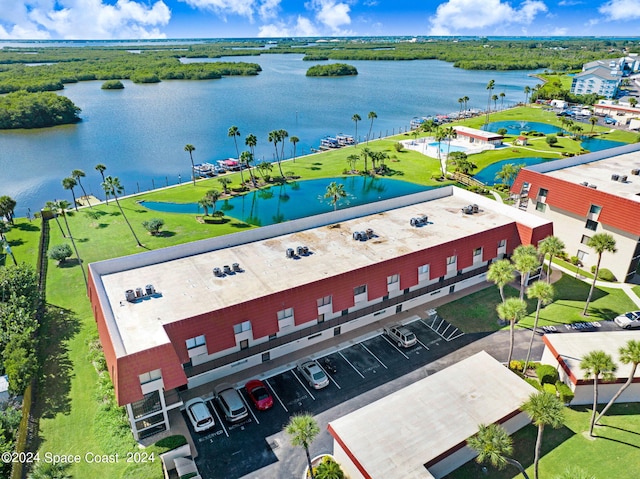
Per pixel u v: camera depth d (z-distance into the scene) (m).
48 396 40.50
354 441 31.80
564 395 38.69
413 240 53.91
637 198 58.44
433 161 120.50
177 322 37.75
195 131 164.75
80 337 48.91
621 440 35.44
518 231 58.09
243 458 34.41
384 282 48.50
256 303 41.03
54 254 64.62
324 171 114.31
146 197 96.62
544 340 43.25
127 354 33.66
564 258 65.50
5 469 32.50
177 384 35.44
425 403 35.31
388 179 107.38
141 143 149.12
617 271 59.38
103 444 35.22
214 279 45.16
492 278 43.47
